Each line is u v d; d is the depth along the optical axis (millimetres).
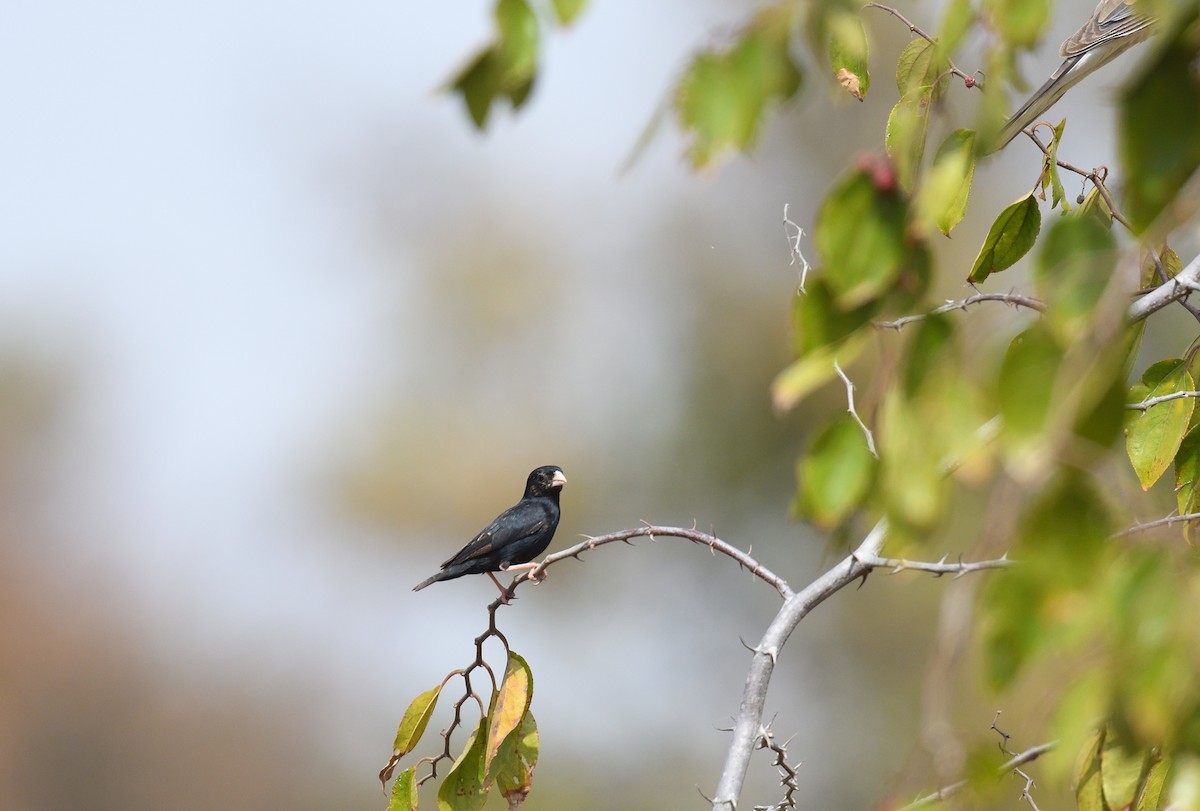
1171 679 3986
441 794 8992
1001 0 4492
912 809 5078
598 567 50781
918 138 5000
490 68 4883
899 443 4176
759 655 8109
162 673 60812
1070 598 3902
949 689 4277
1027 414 3873
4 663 59438
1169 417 8164
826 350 4547
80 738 59875
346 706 58000
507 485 50969
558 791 47094
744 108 4684
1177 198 3830
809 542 48094
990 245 8234
